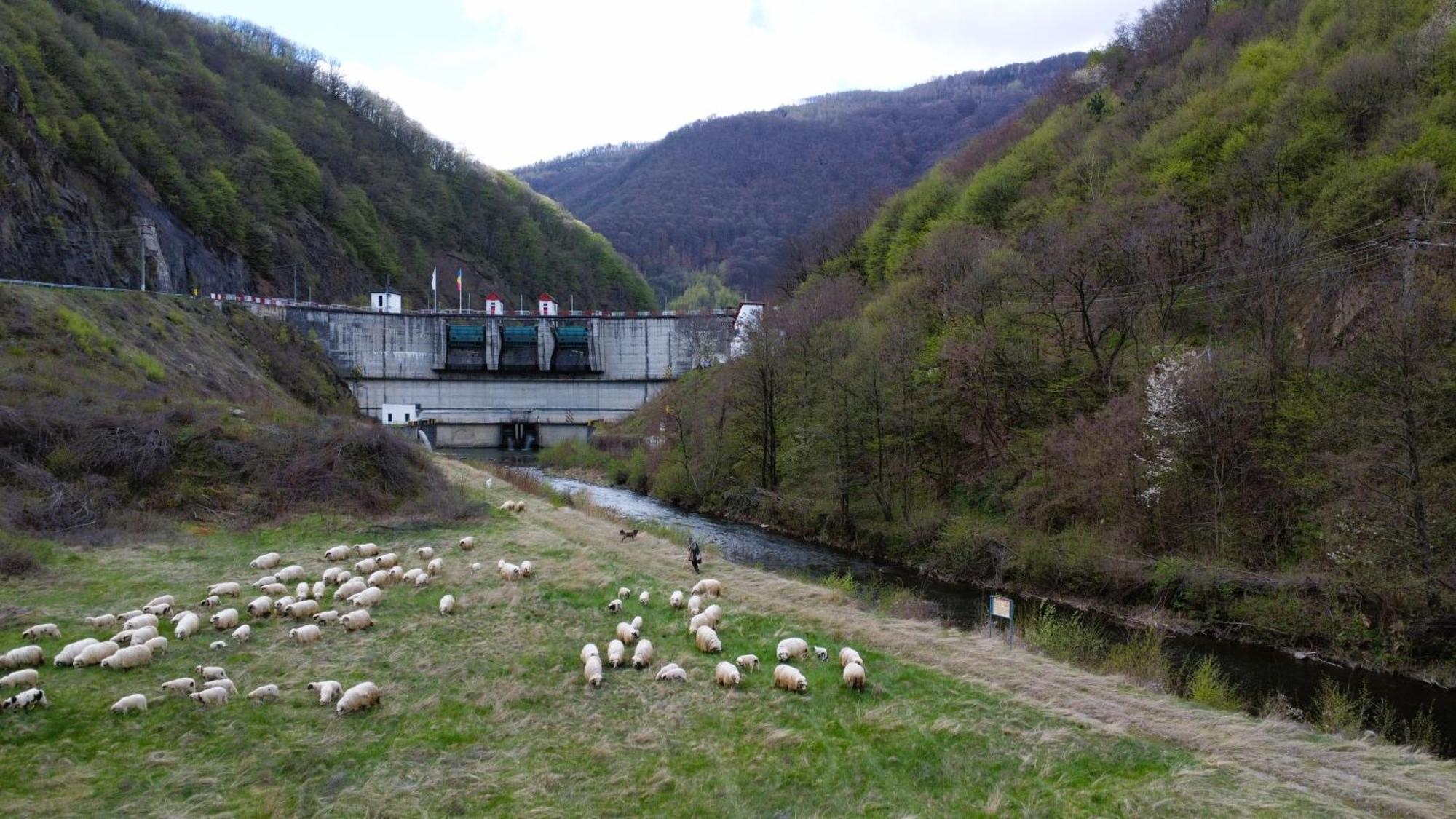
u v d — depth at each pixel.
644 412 87.06
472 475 48.59
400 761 11.91
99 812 10.14
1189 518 31.02
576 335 109.06
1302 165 46.03
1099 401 38.94
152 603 18.03
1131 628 27.78
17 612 17.31
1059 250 45.22
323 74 183.12
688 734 13.16
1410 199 37.09
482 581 22.86
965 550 35.47
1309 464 28.31
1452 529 22.95
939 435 43.59
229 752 11.91
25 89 75.06
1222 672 23.11
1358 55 50.78
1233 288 39.72
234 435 32.97
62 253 70.06
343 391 79.81
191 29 154.50
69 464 27.62
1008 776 11.86
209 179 107.81
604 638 17.94
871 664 16.67
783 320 58.84
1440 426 24.17
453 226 167.38
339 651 16.45
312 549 26.19
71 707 12.82
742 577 25.53
